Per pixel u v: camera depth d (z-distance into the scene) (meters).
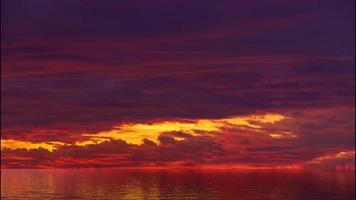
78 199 196.88
